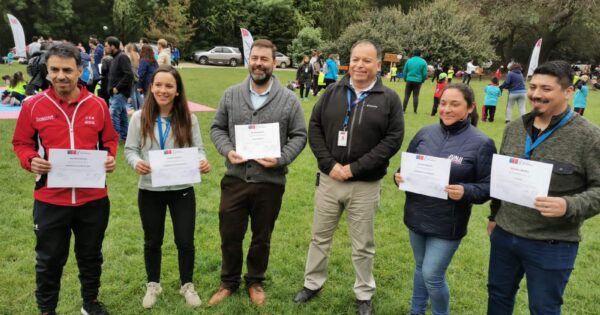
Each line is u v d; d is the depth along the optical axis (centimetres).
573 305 346
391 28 3036
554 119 220
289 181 616
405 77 1218
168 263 379
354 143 297
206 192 556
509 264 247
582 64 3984
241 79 2005
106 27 3278
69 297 322
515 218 236
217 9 3434
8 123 862
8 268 354
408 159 270
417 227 278
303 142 317
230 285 336
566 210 206
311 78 1413
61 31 3306
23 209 469
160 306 319
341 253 417
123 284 345
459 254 421
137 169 288
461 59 2908
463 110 264
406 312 328
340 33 3634
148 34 3139
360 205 304
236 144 302
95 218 280
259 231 327
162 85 287
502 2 3123
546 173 209
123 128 743
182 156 292
